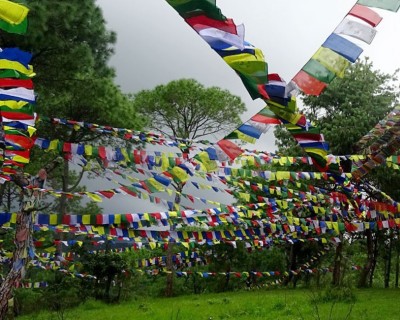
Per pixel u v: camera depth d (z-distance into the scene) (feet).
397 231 64.90
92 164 20.88
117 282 59.67
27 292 49.70
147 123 54.08
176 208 21.49
